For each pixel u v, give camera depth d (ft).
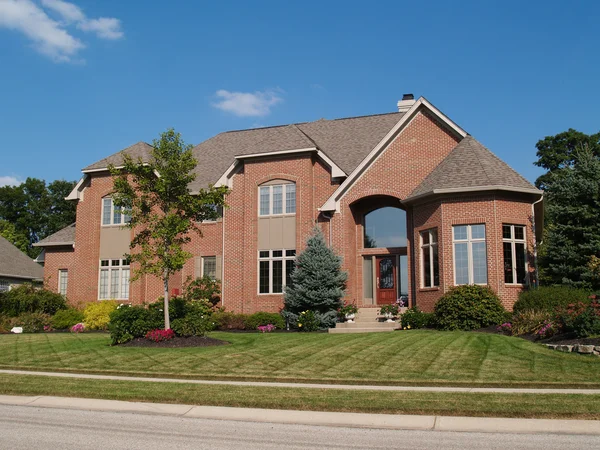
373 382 42.29
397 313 83.15
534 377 41.73
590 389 38.75
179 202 64.59
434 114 85.51
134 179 66.39
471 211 75.82
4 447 27.73
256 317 86.02
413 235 84.33
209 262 99.91
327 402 36.24
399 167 86.89
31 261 144.15
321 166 93.71
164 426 32.22
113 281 102.58
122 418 34.30
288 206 93.45
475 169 76.84
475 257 75.41
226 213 98.07
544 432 29.81
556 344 53.21
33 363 53.67
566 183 80.89
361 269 92.68
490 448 26.96
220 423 32.91
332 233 88.99
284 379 44.14
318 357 52.54
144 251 63.67
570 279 77.36
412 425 31.81
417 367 46.52
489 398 36.01
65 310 95.86
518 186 75.15
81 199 106.52
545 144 189.78
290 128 100.17
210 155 110.32
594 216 77.46
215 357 53.62
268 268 93.15
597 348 48.67
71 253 110.32
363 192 88.17
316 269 83.76
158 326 65.16
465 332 66.85
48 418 34.37
